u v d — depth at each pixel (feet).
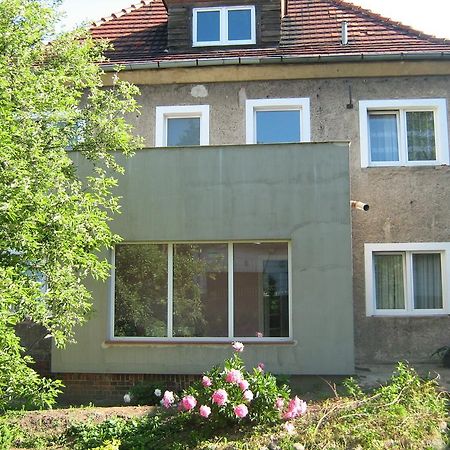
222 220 33.94
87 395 34.40
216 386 22.61
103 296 34.17
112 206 27.35
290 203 33.65
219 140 41.50
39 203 21.56
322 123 41.16
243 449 20.45
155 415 26.04
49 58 28.12
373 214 40.29
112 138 29.01
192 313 34.24
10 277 20.33
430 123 41.75
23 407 26.37
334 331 32.78
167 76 41.73
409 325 39.32
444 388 29.84
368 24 45.75
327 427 21.48
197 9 44.78
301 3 48.75
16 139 22.67
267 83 41.65
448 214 40.06
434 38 43.60
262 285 34.04
